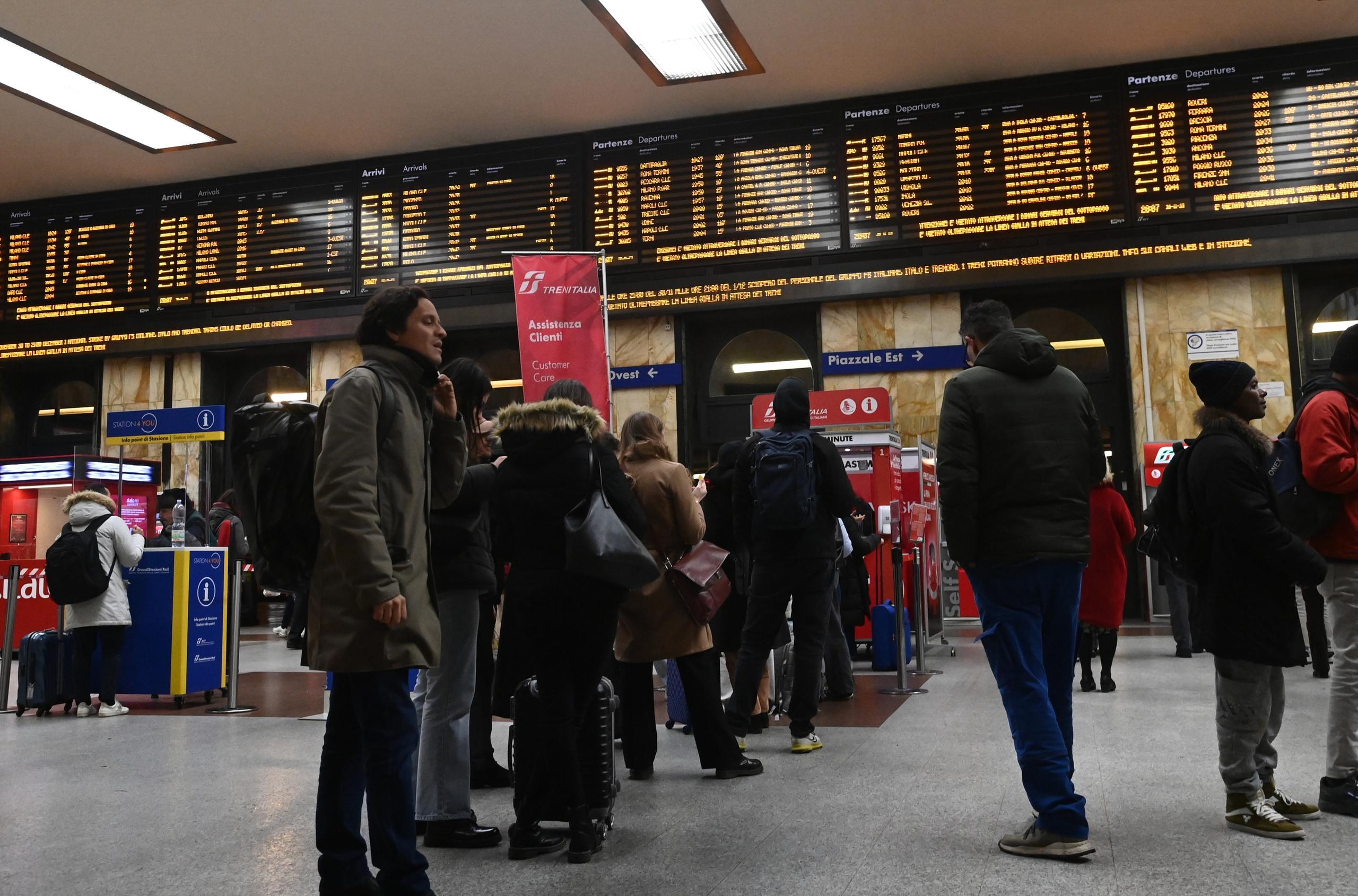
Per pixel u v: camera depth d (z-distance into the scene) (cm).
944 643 917
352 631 249
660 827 351
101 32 984
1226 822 335
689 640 423
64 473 1169
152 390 1337
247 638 1198
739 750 429
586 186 1202
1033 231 1081
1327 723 490
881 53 1041
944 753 461
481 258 1219
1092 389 1126
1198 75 1055
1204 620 328
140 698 750
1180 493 336
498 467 330
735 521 488
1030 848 305
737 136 1166
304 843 340
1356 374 350
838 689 634
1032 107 1093
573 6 959
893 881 285
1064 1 952
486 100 1134
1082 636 651
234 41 1005
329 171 1281
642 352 1195
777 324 1212
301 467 262
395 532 260
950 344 1119
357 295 1252
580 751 342
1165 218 1050
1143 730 507
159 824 368
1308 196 1020
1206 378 340
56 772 469
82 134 1191
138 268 1327
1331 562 347
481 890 286
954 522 316
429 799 336
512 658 430
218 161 1273
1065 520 314
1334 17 987
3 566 893
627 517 331
